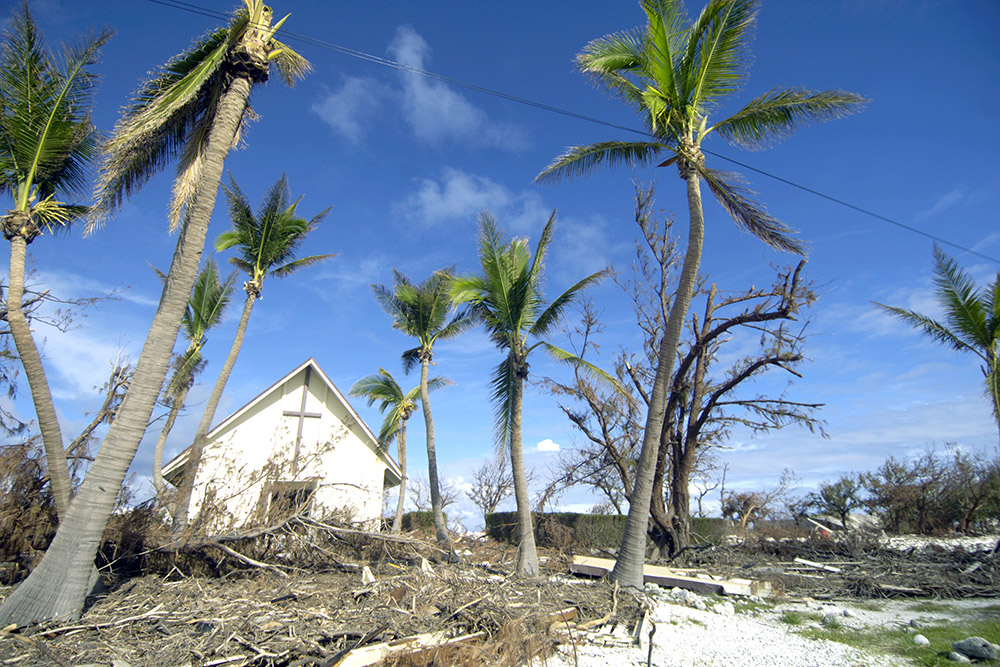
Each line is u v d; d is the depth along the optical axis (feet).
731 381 58.18
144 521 32.40
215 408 50.85
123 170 28.86
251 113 31.99
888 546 59.72
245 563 32.96
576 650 22.74
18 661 17.79
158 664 17.94
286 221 58.03
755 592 39.75
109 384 41.70
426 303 66.95
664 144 41.04
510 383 47.88
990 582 40.60
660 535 59.72
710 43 38.60
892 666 20.77
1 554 28.94
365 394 81.61
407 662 19.19
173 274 26.40
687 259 39.73
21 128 29.22
